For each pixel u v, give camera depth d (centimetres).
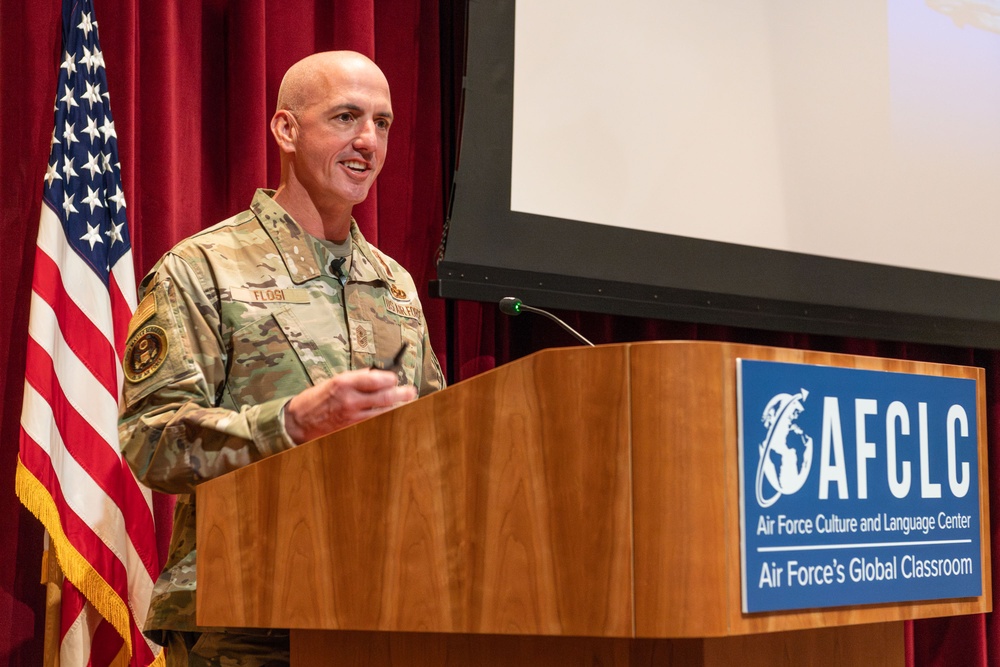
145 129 395
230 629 225
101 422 356
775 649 170
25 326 370
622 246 382
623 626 144
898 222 465
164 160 393
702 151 407
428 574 159
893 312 457
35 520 366
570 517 150
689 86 407
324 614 167
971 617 548
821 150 442
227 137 418
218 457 210
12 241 371
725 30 419
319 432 201
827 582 160
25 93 377
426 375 301
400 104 459
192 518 245
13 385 366
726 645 159
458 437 160
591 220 376
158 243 391
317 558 169
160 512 379
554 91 372
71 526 346
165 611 236
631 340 492
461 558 157
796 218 432
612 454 148
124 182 385
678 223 398
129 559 358
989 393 577
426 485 161
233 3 419
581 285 369
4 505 361
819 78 445
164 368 241
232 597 177
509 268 353
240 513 178
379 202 451
